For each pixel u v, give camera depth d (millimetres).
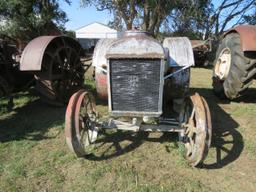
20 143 3666
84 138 3461
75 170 3045
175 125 3510
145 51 2910
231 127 4176
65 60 5215
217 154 3383
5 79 4605
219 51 5570
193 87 6910
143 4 16781
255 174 3002
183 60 4016
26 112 4816
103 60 3941
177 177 2908
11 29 19781
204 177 2924
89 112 3738
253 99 5668
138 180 2854
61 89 5070
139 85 3018
